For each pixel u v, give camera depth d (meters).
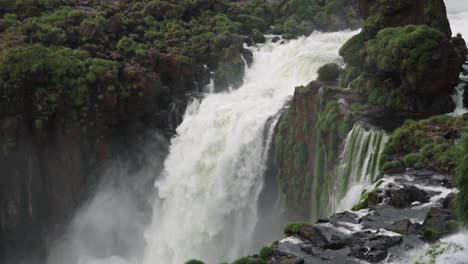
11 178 58.88
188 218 57.91
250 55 65.69
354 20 70.00
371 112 44.75
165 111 62.28
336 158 44.25
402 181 34.47
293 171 49.31
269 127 53.59
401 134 39.50
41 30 64.00
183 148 59.62
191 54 65.50
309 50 61.81
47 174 60.28
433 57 43.19
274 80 61.34
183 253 57.78
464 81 47.69
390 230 28.53
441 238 27.19
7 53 58.09
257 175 53.91
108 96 59.06
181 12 72.25
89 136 59.81
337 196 42.91
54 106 58.19
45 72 58.28
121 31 67.44
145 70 61.84
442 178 34.38
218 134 57.50
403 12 48.31
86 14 69.75
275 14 75.25
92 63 59.84
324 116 45.94
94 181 60.56
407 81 44.38
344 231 28.84
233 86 63.84
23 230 60.25
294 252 26.97
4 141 57.84
